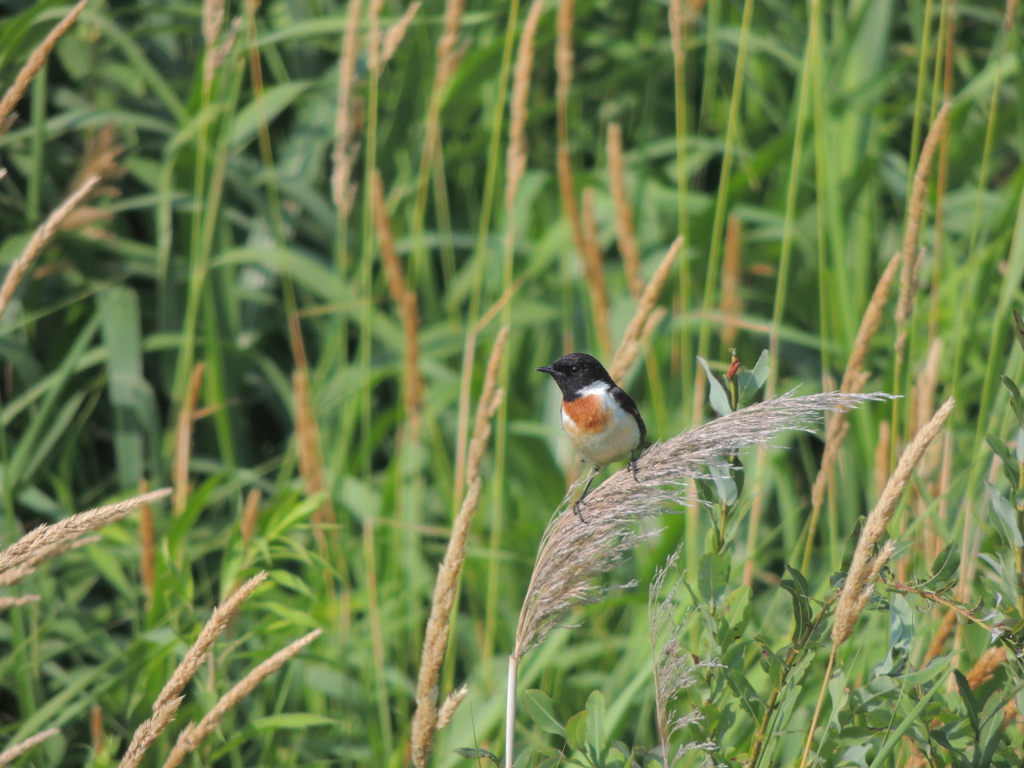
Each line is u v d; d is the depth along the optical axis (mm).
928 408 7910
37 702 8891
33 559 5684
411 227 12328
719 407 5730
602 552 5270
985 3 13617
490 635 9180
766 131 13875
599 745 5531
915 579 5219
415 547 10242
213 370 10500
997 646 5625
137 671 8734
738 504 5949
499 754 8211
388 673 8977
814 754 5383
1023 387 7391
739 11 13523
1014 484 5168
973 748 5301
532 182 12234
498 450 9523
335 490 10180
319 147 12656
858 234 11250
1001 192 11016
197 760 7793
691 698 6027
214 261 10656
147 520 8383
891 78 11617
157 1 13086
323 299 12500
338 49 13273
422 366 11031
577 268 11969
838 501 9922
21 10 12117
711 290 9633
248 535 8094
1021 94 10008
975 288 9898
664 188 12680
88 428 11492
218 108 10703
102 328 11531
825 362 8883
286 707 9117
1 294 5984
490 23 13242
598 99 14172
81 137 12625
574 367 7574
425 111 12656
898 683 5449
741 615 5617
